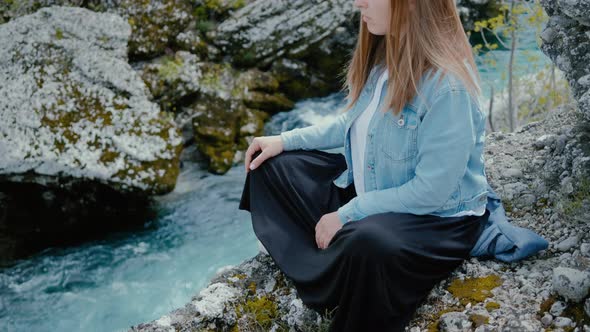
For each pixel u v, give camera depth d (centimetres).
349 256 192
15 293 500
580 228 233
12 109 551
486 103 653
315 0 757
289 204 231
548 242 229
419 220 203
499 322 197
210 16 754
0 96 558
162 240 561
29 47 594
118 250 548
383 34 205
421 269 202
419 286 204
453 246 208
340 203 232
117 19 649
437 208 200
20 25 612
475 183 212
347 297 197
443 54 191
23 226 562
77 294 500
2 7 680
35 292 501
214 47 743
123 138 561
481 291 211
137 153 559
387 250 190
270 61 759
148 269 526
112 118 568
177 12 726
